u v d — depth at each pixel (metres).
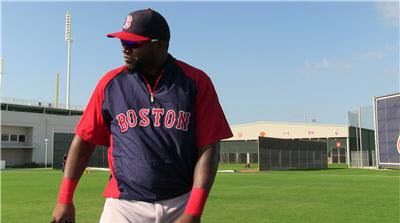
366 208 12.80
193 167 2.76
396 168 42.69
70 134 58.59
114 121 2.82
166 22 2.80
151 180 2.70
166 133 2.71
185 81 2.77
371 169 46.84
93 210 12.34
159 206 2.72
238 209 12.55
